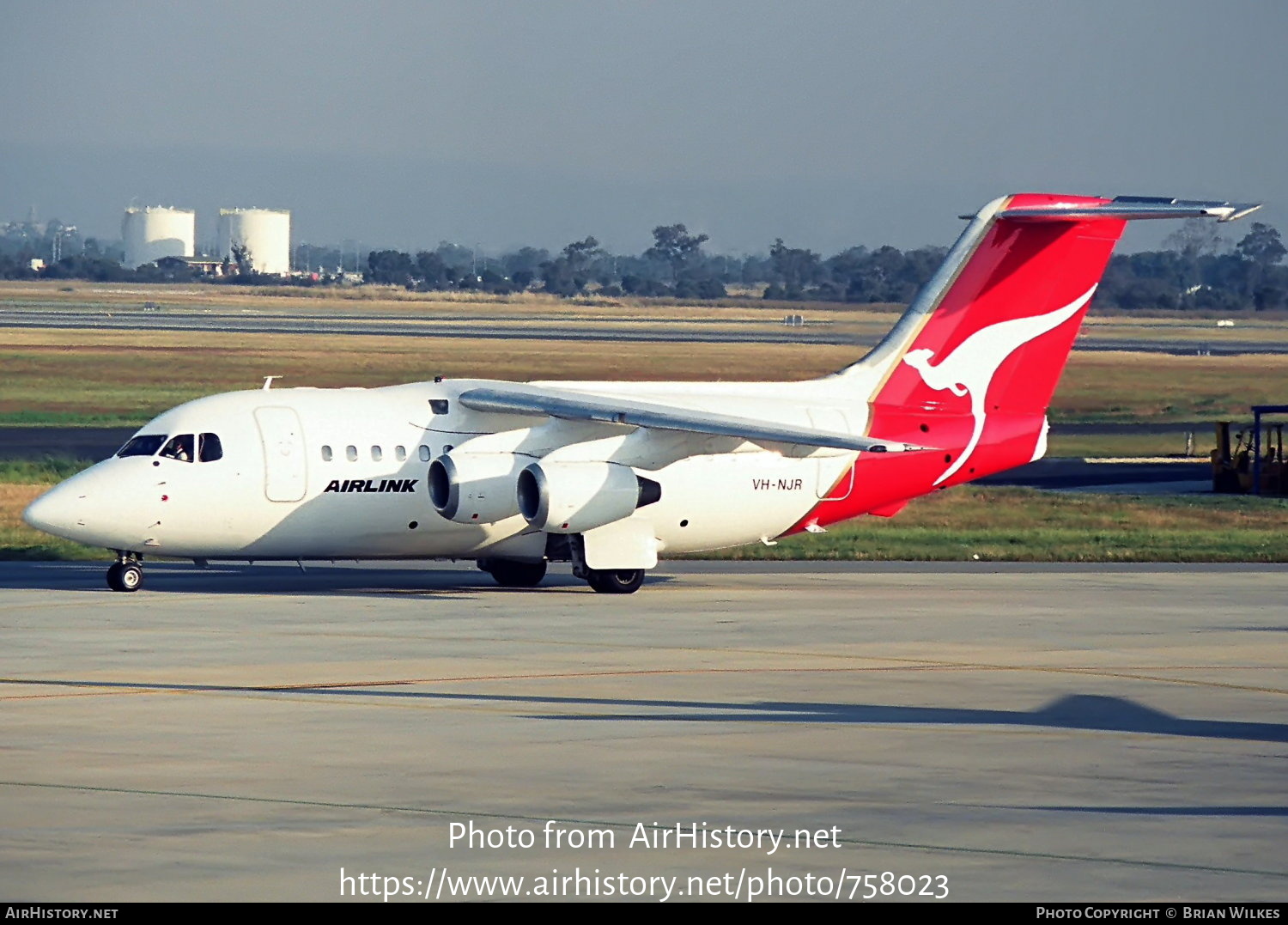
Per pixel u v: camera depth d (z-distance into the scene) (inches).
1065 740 2171.5
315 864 1531.7
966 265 4082.2
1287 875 1536.7
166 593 3592.5
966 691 2541.8
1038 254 4119.1
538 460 3750.0
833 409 4005.9
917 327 4077.3
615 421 3609.7
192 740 2080.5
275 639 2942.9
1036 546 4936.0
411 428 3759.8
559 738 2129.7
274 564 4308.6
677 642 3004.4
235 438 3627.0
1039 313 4156.0
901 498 4092.0
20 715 2226.9
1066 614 3464.6
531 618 3307.1
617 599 3649.1
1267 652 2982.3
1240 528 5521.7
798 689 2532.0
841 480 4001.0
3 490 5708.7
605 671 2667.3
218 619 3186.5
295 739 2095.2
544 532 3821.4
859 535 5177.2
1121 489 6845.5
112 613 3248.0
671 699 2428.6
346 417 3732.8
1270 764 2032.5
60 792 1798.7
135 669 2603.3
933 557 4660.4
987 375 4136.3
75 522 3516.2
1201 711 2409.0
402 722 2219.5
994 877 1523.1
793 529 4037.9
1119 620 3378.4
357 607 3408.0
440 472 3730.3
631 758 2011.6
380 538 3747.5
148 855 1555.1
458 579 4065.0
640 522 3816.4
